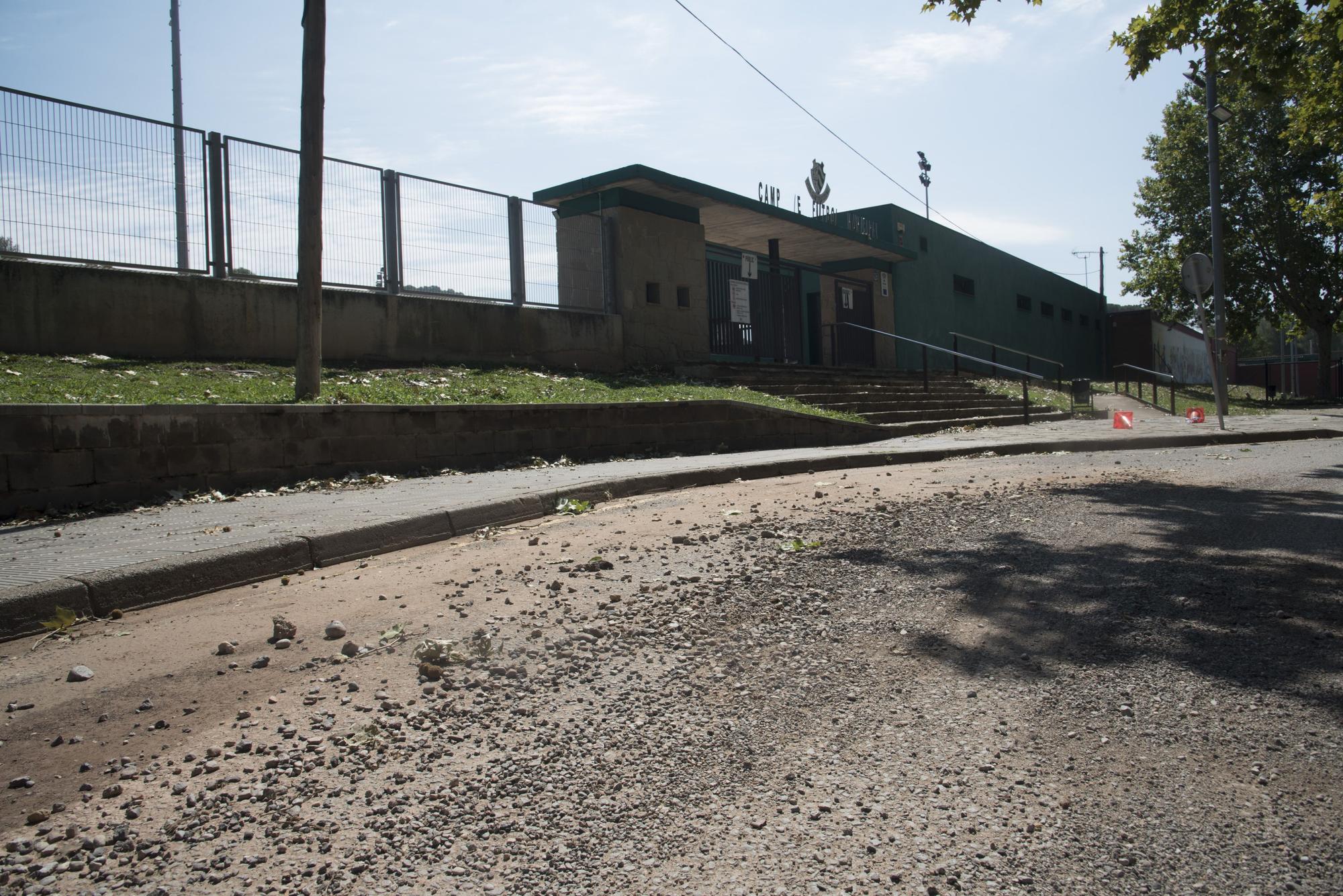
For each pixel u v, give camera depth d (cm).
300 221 1009
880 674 359
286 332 1212
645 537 596
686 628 412
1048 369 4044
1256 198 3750
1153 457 1091
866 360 2619
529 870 235
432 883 230
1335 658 358
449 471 1019
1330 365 4000
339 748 303
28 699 353
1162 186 3947
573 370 1589
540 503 748
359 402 1009
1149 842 240
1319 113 1644
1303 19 1188
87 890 229
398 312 1343
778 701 336
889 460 1139
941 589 466
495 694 345
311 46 1005
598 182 1675
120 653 402
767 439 1402
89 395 847
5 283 972
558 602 452
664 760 293
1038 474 905
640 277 1728
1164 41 1244
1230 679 343
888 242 2503
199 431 826
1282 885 222
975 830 248
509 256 1510
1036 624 408
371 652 392
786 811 261
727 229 2070
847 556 534
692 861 238
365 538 605
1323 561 500
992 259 3503
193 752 304
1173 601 436
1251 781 270
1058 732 304
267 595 496
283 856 242
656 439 1279
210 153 1151
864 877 229
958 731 307
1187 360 5581
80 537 615
